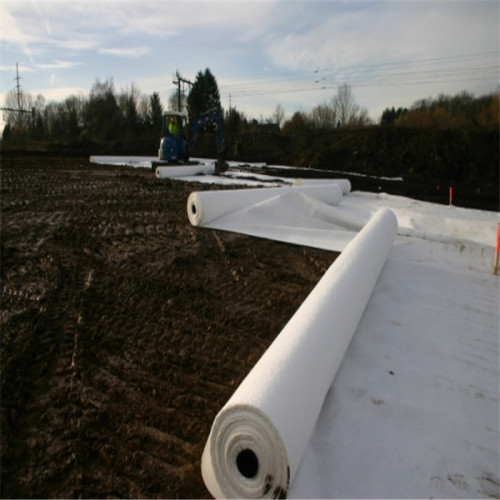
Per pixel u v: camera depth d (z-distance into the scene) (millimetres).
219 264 6246
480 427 3080
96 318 4301
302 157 31547
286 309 4805
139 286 5160
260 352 3873
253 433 2109
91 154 34594
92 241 6949
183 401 3145
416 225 9734
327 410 3170
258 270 6086
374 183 20719
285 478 2055
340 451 2783
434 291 5598
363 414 3145
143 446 2701
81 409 2990
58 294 4812
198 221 8305
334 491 2471
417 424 3074
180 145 20578
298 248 7312
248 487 2154
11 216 8500
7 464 2502
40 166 20234
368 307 5004
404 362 3863
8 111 63250
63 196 11281
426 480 2590
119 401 3104
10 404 2980
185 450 2697
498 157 25312
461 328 4578
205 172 19797
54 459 2553
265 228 8117
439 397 3387
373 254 5164
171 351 3805
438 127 30531
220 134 20062
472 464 2736
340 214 8516
